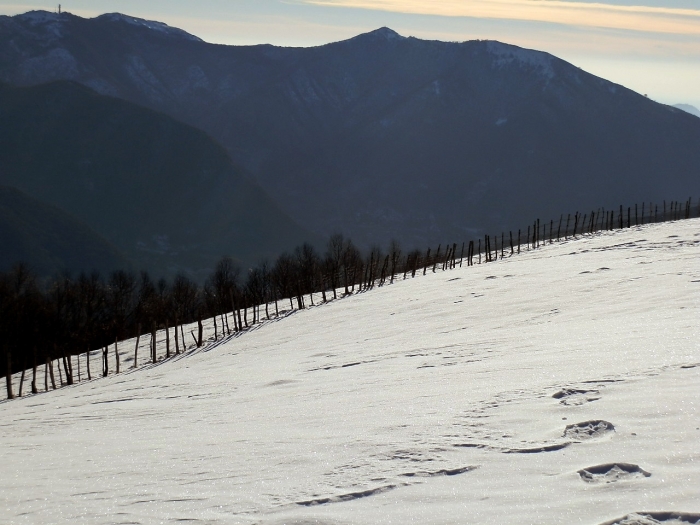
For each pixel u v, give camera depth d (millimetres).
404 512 6348
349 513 6492
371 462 7957
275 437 10375
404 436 8898
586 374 10883
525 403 9617
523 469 7035
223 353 37094
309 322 39312
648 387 9359
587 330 17594
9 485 9547
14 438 15898
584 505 5996
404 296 39312
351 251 91750
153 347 43781
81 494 8469
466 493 6617
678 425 7602
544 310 25188
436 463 7598
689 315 17250
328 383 16875
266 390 18078
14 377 48719
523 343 17438
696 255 33125
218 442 10789
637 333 14992
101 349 54688
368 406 11805
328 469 7957
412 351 20828
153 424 14828
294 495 7207
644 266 31859
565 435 7895
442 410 10125
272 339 36719
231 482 8078
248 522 6602
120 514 7395
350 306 41125
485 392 10930
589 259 38688
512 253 52812
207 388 21609
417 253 63344
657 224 51781
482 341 19844
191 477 8594
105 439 13438
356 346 25781
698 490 5969
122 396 24641
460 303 31984
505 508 6152
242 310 57219
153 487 8359
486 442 8070
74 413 20312
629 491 6141
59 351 54344
